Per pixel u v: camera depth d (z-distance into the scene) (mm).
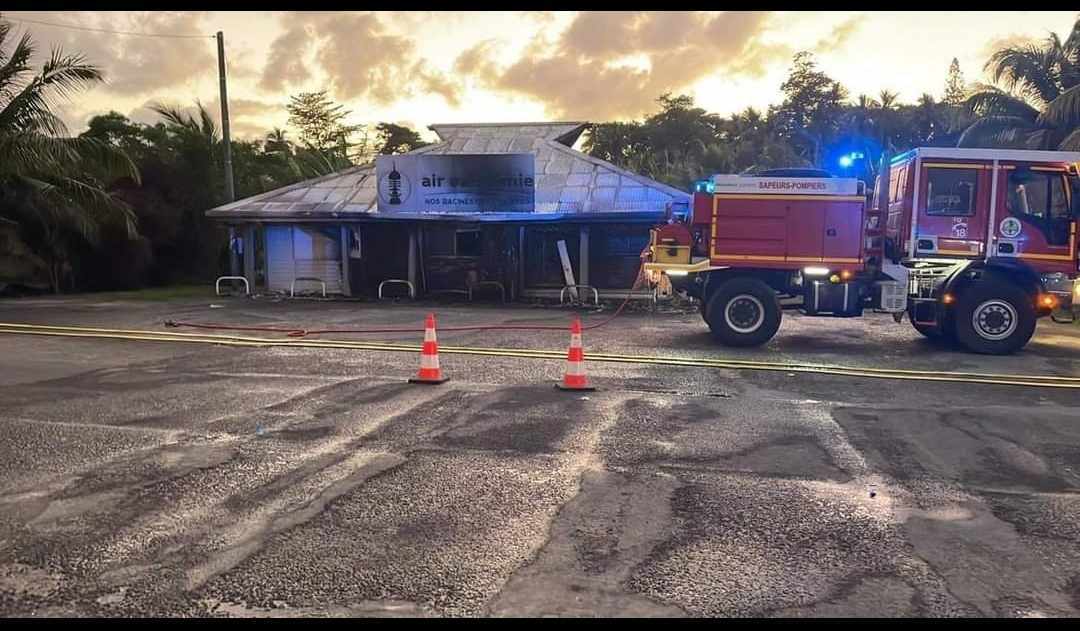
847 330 13805
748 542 3938
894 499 4617
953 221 10914
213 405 7016
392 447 5629
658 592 3379
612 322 15062
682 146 72062
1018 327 10789
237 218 20312
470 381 8359
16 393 7516
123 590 3342
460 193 19750
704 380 8578
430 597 3312
